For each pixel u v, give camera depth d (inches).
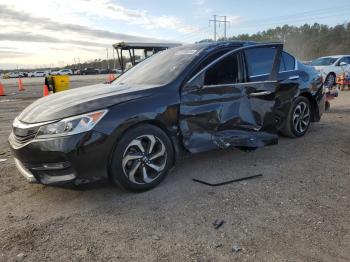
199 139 161.2
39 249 108.0
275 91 192.5
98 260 101.7
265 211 128.0
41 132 130.7
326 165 176.7
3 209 135.9
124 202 138.6
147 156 146.0
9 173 176.6
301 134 231.6
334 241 108.8
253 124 181.3
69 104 138.7
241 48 181.2
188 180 158.9
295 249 105.0
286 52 218.1
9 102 540.4
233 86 171.0
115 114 135.5
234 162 182.7
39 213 132.0
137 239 112.1
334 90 318.7
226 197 140.2
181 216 125.8
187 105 155.2
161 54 195.5
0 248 108.7
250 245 107.2
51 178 133.5
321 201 135.6
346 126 267.0
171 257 102.3
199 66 163.2
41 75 3041.3
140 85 161.3
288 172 167.3
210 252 104.1
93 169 132.7
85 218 126.9
